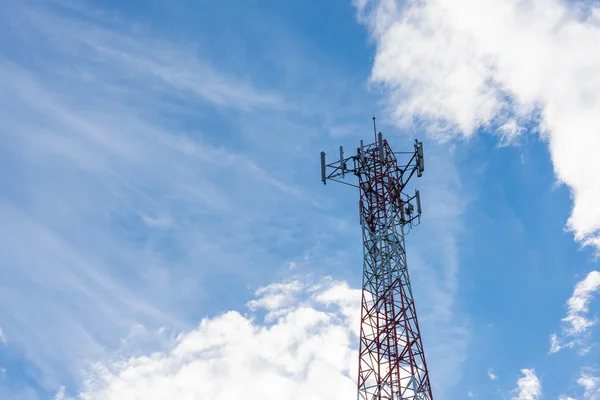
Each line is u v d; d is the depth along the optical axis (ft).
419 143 332.19
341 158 336.29
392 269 305.12
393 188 325.83
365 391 281.74
